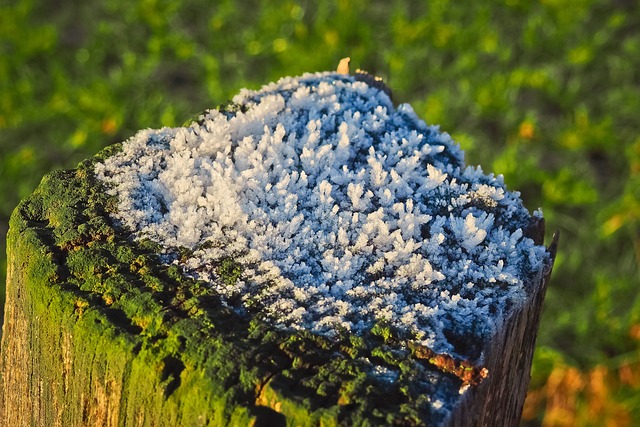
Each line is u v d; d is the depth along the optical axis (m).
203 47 1.55
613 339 1.07
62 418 0.81
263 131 0.85
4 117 1.37
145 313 0.79
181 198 0.82
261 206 0.82
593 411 1.02
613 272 1.16
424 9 1.63
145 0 1.60
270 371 0.78
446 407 0.78
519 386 0.84
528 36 1.51
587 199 1.23
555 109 1.42
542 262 0.82
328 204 0.82
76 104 1.38
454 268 0.81
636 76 1.49
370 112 0.86
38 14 1.65
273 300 0.80
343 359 0.78
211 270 0.80
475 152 1.30
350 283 0.80
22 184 1.26
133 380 0.79
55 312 0.80
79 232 0.81
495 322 0.80
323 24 1.53
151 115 1.37
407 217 0.82
